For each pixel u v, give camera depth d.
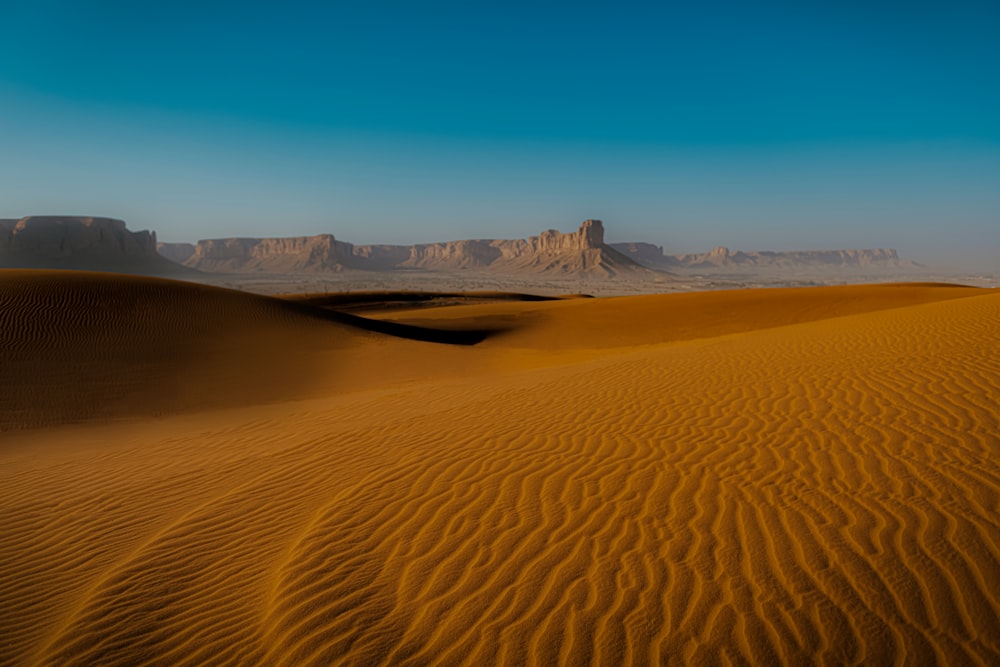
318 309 29.44
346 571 4.32
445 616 3.70
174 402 15.34
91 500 7.02
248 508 5.95
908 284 42.59
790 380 8.91
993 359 8.67
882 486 4.79
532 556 4.29
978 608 3.33
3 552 5.69
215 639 3.78
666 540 4.32
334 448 7.93
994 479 4.71
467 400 10.52
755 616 3.43
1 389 15.17
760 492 4.93
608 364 13.17
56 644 3.90
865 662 3.05
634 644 3.30
